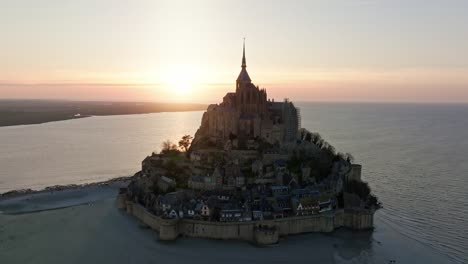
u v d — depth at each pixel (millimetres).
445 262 198000
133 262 193500
